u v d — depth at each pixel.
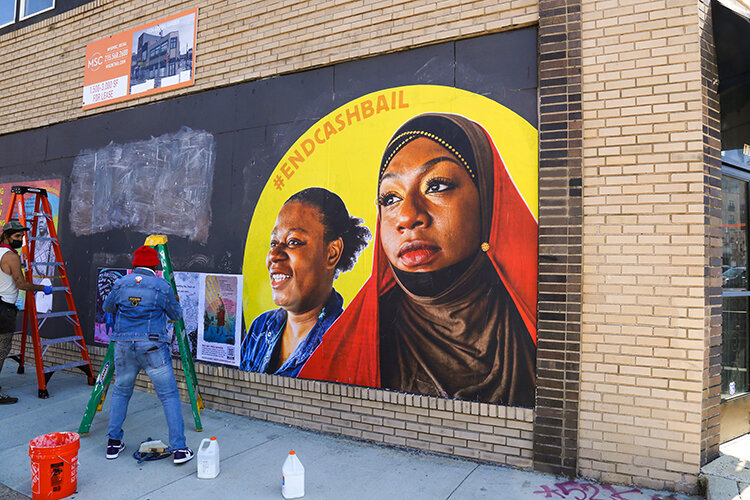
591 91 4.17
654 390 3.92
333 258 5.20
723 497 3.50
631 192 4.04
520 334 4.31
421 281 4.73
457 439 4.51
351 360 5.03
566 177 4.19
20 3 8.42
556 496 3.79
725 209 4.77
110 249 6.99
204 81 6.22
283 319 5.46
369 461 4.44
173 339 6.27
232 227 5.91
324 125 5.34
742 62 4.14
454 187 4.62
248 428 5.27
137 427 5.27
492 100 4.52
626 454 3.98
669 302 3.91
